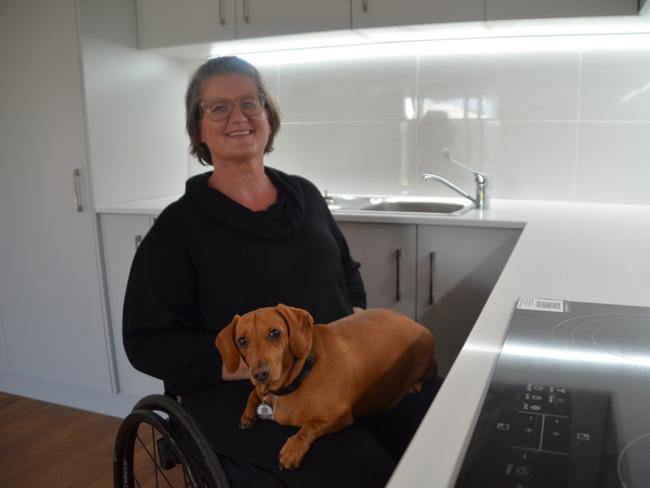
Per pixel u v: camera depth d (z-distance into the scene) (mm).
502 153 2439
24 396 2818
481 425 537
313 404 1002
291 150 2791
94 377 2598
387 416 1213
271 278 1301
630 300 926
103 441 2359
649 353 702
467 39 2375
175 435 1052
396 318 1177
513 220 1933
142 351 1257
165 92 2822
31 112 2498
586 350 714
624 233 1595
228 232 1287
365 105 2617
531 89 2357
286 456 985
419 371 1190
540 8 1968
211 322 1297
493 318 849
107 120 2486
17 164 2574
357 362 1045
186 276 1274
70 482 2061
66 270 2557
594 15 1916
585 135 2314
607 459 479
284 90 2748
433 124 2523
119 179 2562
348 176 2709
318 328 1044
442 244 2057
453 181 2531
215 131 1340
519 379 634
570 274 1110
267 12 2350
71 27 2346
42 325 2678
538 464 474
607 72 2248
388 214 2127
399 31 2225
